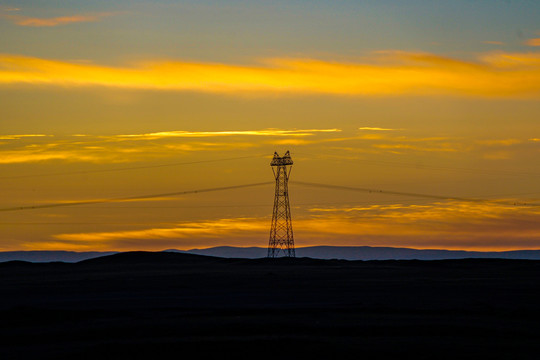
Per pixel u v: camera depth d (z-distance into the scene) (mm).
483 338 55969
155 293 103375
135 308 79188
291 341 53031
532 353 50094
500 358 48312
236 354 49344
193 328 61062
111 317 70125
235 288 109688
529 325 62812
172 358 48625
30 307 73438
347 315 69875
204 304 84875
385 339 55219
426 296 93000
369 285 111438
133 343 53469
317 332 58750
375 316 69062
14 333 60594
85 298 96062
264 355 49000
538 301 85812
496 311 72625
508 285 109125
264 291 103688
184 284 118625
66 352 51750
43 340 57531
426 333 58281
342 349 50656
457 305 79625
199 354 49469
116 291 107625
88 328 62500
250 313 72562
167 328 61250
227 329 60375
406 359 48188
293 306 80500
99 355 49938
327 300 88625
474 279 123188
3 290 110875
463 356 48844
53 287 115562
